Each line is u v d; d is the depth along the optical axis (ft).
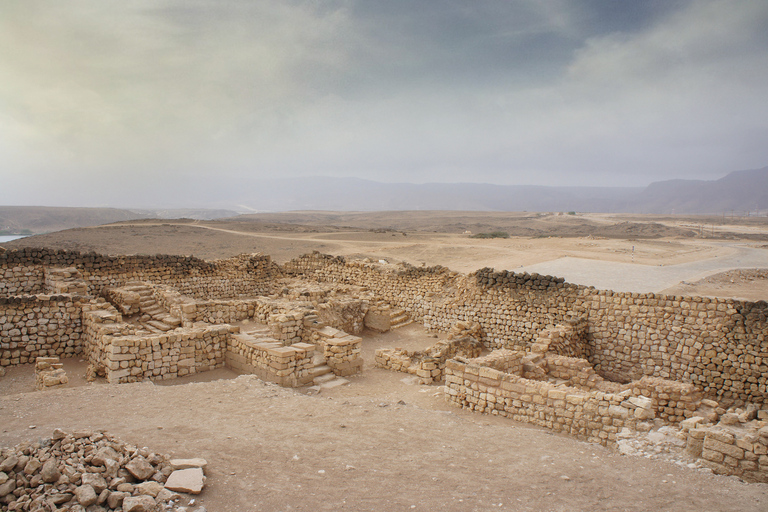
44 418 29.30
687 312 57.06
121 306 71.77
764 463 25.00
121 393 36.40
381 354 60.03
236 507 18.65
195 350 51.78
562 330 58.49
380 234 328.70
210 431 27.55
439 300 82.53
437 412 37.19
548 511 20.04
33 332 55.16
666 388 36.22
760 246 220.23
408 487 21.67
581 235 356.38
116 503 17.52
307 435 28.14
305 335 60.75
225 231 315.99
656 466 26.43
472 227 530.68
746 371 52.29
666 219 635.66
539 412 36.68
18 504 17.31
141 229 280.31
